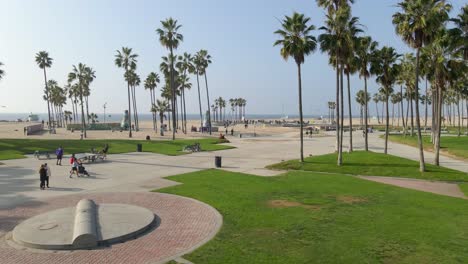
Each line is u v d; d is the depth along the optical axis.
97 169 32.03
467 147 52.38
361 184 25.58
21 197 20.97
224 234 14.29
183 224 15.66
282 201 19.94
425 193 23.03
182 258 11.85
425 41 30.31
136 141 59.31
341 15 32.56
